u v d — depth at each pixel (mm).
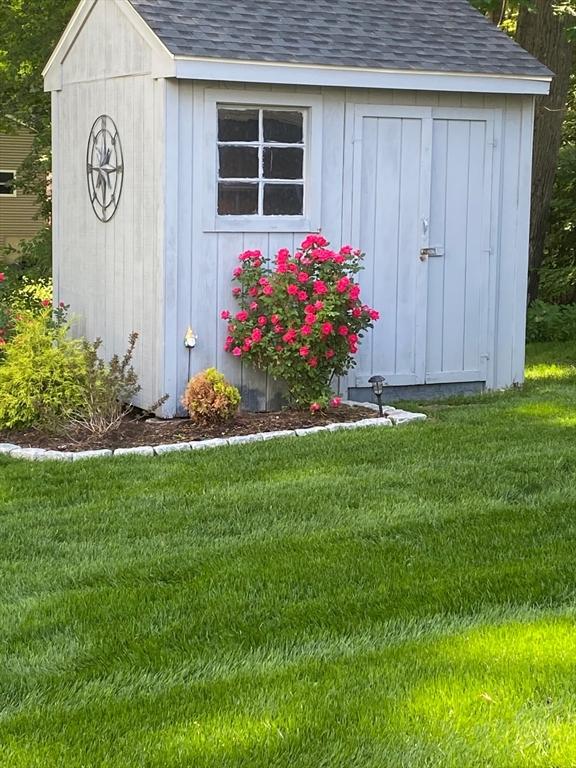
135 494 9648
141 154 11562
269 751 6145
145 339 11625
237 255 11555
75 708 6770
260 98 11508
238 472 10016
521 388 12602
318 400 11312
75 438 10906
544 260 17891
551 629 7680
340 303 11219
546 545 8812
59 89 12789
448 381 12422
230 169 11539
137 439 10891
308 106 11688
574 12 15008
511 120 12430
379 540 8914
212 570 8555
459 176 12297
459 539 8906
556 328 15844
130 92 11664
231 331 11477
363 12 12336
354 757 6074
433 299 12305
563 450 10344
